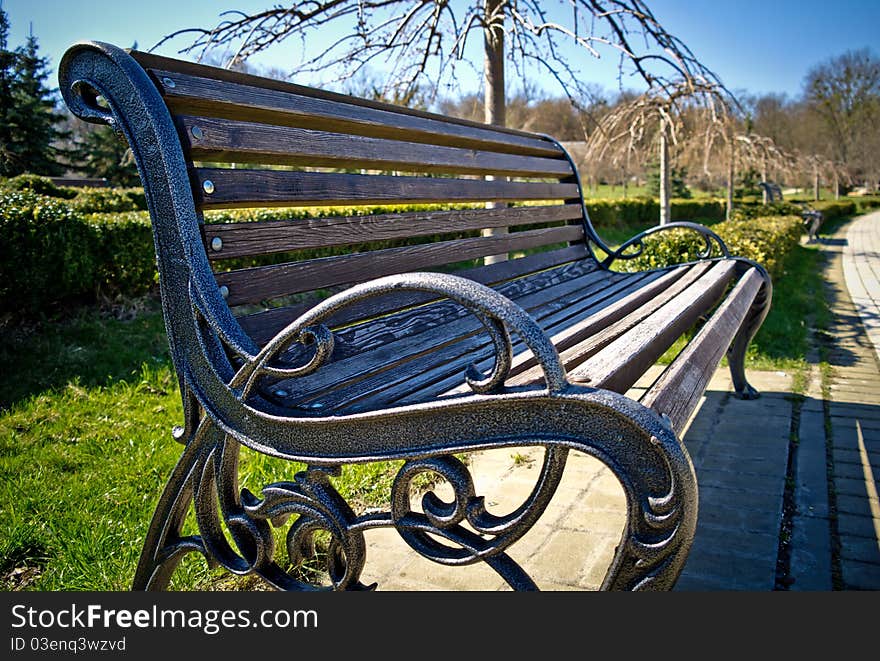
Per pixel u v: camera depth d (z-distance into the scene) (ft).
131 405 11.94
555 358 3.55
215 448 4.71
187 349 4.70
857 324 19.98
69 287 18.15
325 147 5.74
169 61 4.78
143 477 8.70
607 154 28.63
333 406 4.32
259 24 14.60
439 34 16.11
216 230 4.74
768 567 6.51
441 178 7.66
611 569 3.62
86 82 4.72
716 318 7.25
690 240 19.02
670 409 4.32
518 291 8.69
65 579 6.38
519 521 3.73
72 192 37.40
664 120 21.74
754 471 8.90
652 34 15.84
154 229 4.67
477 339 6.30
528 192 9.86
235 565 4.92
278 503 4.54
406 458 3.92
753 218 46.68
